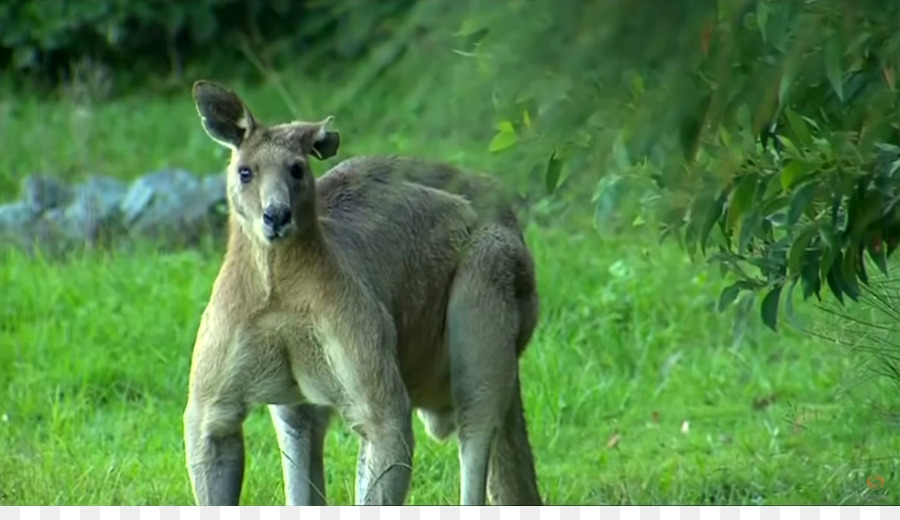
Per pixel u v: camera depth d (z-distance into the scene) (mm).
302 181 10094
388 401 10219
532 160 7391
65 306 16969
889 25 6766
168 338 16000
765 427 14062
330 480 12703
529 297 11609
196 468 10281
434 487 12148
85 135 22531
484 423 11102
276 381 10305
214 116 10297
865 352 11797
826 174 8508
